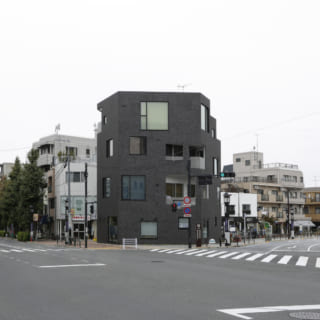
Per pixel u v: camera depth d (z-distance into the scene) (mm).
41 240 56156
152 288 13055
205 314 9234
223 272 17594
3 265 20828
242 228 67625
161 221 41938
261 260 23750
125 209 41688
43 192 58438
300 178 89625
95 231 55469
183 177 44125
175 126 43062
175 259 24281
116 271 17828
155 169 42375
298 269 19000
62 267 19625
